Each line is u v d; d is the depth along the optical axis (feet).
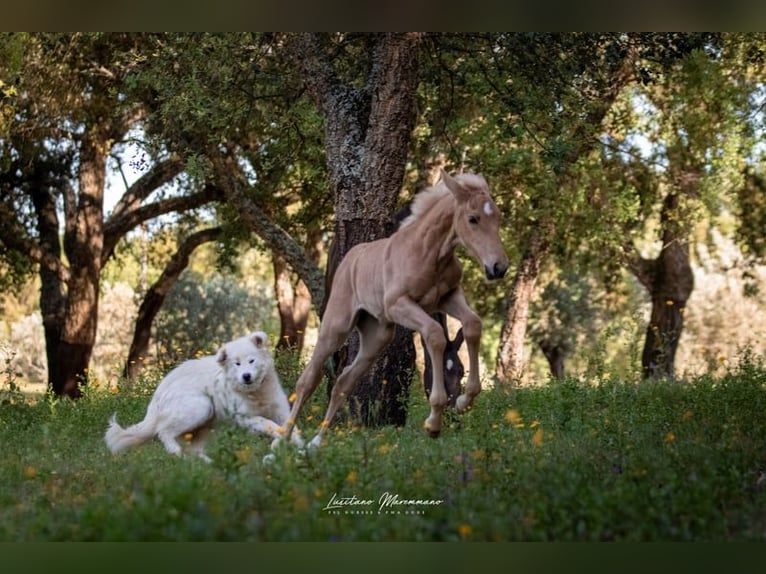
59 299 77.56
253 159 64.80
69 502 22.48
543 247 74.23
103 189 74.69
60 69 60.29
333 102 42.32
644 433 30.42
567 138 52.31
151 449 31.58
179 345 95.55
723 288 115.75
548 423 35.12
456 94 54.03
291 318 82.79
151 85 51.44
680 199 77.10
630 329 53.11
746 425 30.78
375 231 41.04
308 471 23.27
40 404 47.29
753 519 19.71
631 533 18.24
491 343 109.91
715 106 67.87
